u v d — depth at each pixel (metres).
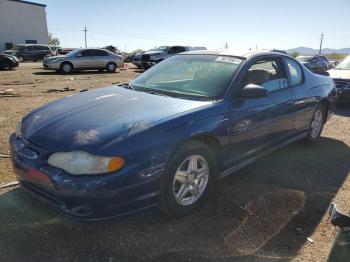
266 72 4.34
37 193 3.08
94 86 13.38
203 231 3.18
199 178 3.47
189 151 3.26
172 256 2.83
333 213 2.10
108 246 2.93
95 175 2.75
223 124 3.55
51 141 2.99
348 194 4.00
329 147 5.64
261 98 4.10
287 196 3.88
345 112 8.57
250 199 3.78
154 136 3.00
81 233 3.08
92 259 2.77
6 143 5.35
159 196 3.14
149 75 4.54
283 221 3.39
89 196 2.74
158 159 2.99
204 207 3.58
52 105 3.74
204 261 2.79
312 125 5.54
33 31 46.06
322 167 4.77
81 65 20.67
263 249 2.96
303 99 4.95
